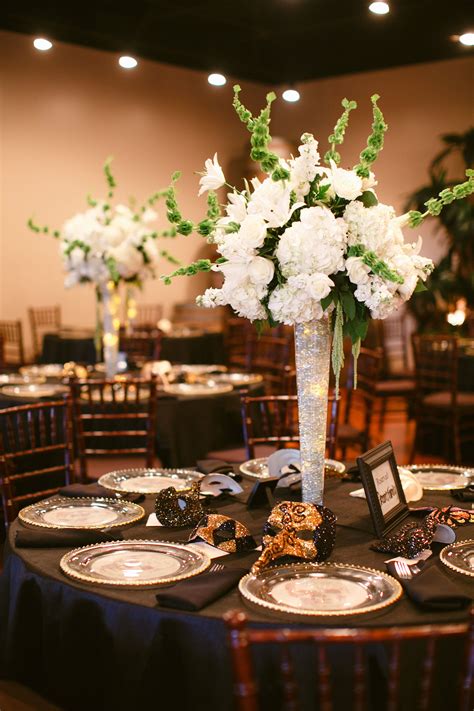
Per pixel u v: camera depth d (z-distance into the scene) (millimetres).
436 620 1728
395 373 9664
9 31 8258
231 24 8438
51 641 2002
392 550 2129
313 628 1697
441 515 2350
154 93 10570
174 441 4445
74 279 4801
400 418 8258
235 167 11422
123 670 1834
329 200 2215
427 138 10125
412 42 8992
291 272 2143
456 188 2268
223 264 2195
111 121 10180
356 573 1957
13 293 9414
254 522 2426
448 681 1737
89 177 10008
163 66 10625
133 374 5277
